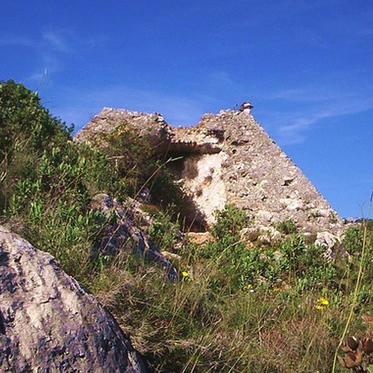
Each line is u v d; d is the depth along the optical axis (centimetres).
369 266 1203
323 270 1171
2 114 995
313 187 2533
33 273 465
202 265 856
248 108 2820
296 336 715
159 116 2634
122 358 467
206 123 2728
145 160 2172
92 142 2312
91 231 671
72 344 440
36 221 645
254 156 2638
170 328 585
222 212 1936
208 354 578
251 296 829
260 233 2259
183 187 2530
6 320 428
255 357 624
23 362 415
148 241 805
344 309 853
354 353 405
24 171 816
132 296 580
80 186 790
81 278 580
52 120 1095
